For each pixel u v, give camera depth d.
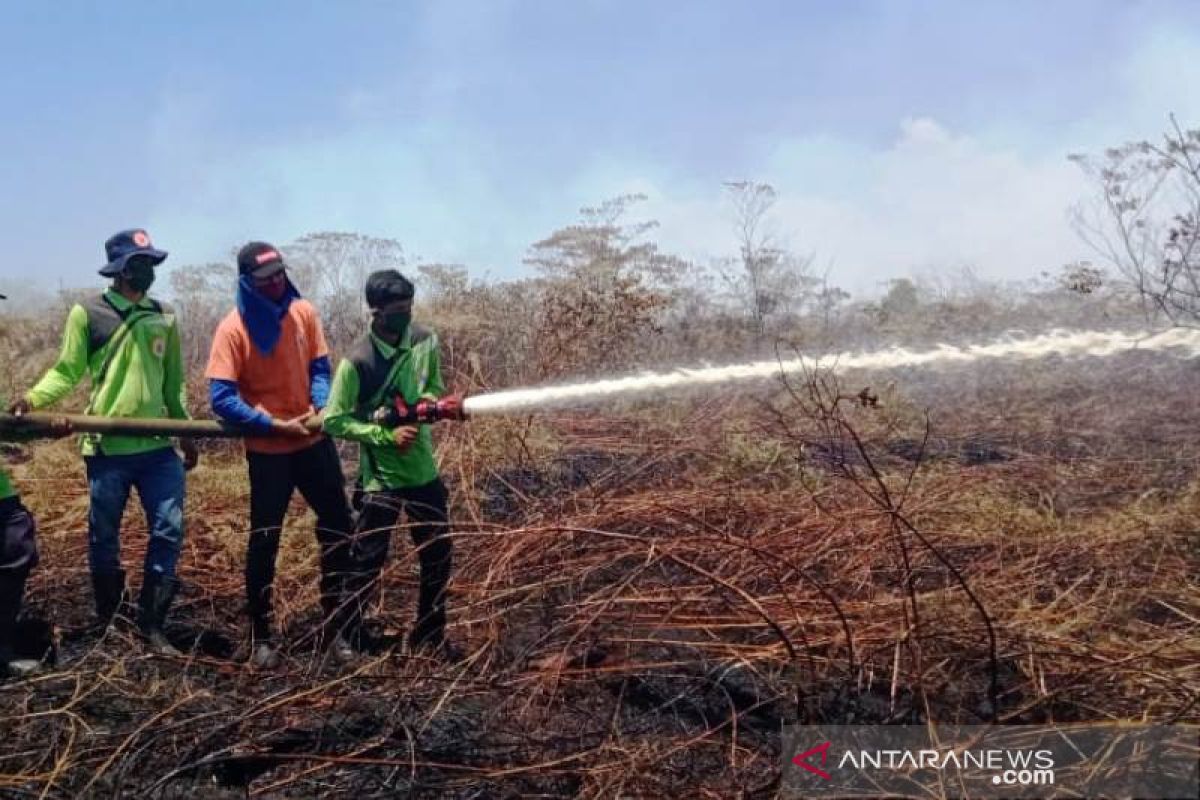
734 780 2.92
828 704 3.29
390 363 4.05
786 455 6.02
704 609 3.90
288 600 4.62
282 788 3.04
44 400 4.11
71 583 4.84
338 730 3.27
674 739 3.16
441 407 4.00
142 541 5.23
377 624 4.36
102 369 4.23
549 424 6.98
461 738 3.24
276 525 4.15
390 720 3.29
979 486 5.38
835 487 5.34
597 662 3.69
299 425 4.07
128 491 4.30
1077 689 3.14
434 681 3.52
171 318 4.42
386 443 3.96
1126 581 4.00
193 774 3.12
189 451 4.53
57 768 3.02
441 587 4.03
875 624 3.62
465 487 5.52
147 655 3.81
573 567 4.34
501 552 4.46
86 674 3.73
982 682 3.37
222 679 3.86
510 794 2.94
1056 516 4.99
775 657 3.45
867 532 4.40
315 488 4.24
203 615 4.57
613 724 3.14
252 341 4.11
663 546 4.03
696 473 6.06
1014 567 4.17
